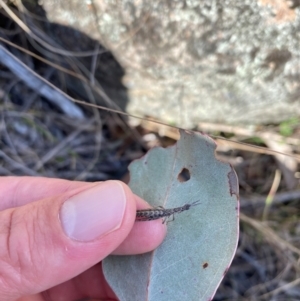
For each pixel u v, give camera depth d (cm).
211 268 7
